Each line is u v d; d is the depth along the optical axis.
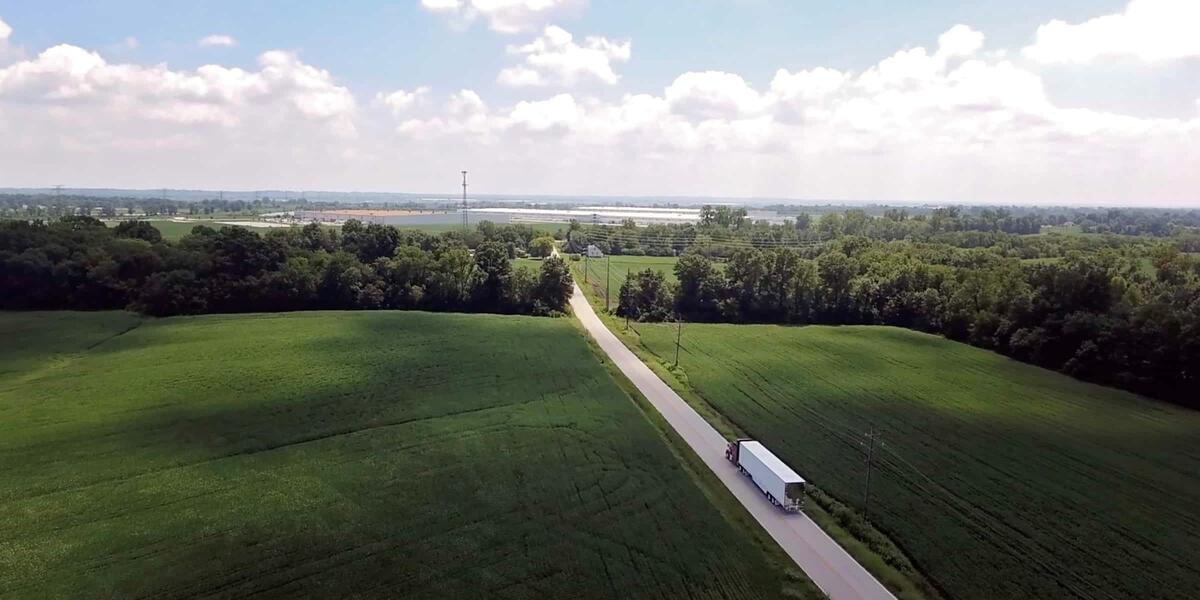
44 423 65.62
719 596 41.53
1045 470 61.12
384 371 83.62
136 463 57.75
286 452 60.56
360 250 143.38
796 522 51.19
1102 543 49.19
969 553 47.53
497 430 66.50
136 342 95.56
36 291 113.88
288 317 113.31
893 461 62.69
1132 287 99.62
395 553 45.12
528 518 50.00
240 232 125.94
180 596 40.38
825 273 134.88
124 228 139.75
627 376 88.88
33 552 44.44
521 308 133.88
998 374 91.88
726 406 77.81
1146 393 83.25
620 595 41.38
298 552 45.00
